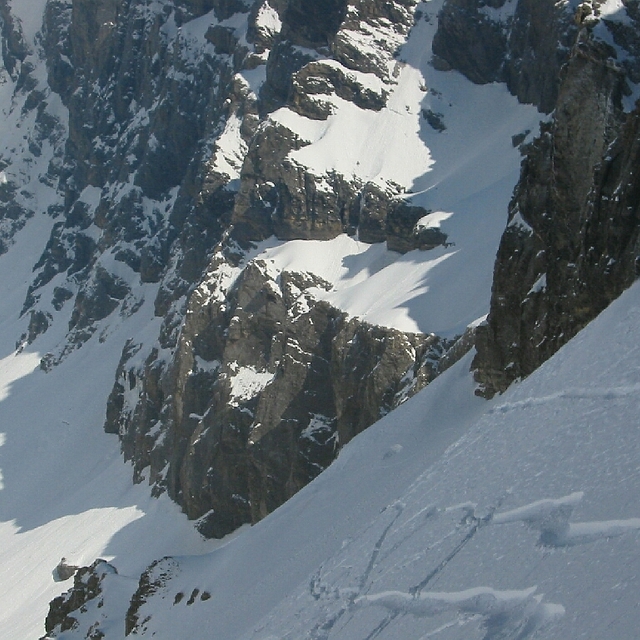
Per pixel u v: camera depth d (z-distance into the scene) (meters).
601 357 9.43
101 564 34.94
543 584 7.04
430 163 60.94
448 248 51.66
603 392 8.88
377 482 24.14
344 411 47.59
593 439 8.30
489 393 25.25
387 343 44.88
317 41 70.88
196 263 76.50
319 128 62.66
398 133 62.47
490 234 50.25
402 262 52.28
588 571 6.80
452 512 9.19
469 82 66.00
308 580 11.02
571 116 20.58
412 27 67.88
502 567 7.67
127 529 63.88
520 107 62.41
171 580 29.19
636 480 7.35
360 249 58.50
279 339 54.91
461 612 7.60
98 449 82.25
